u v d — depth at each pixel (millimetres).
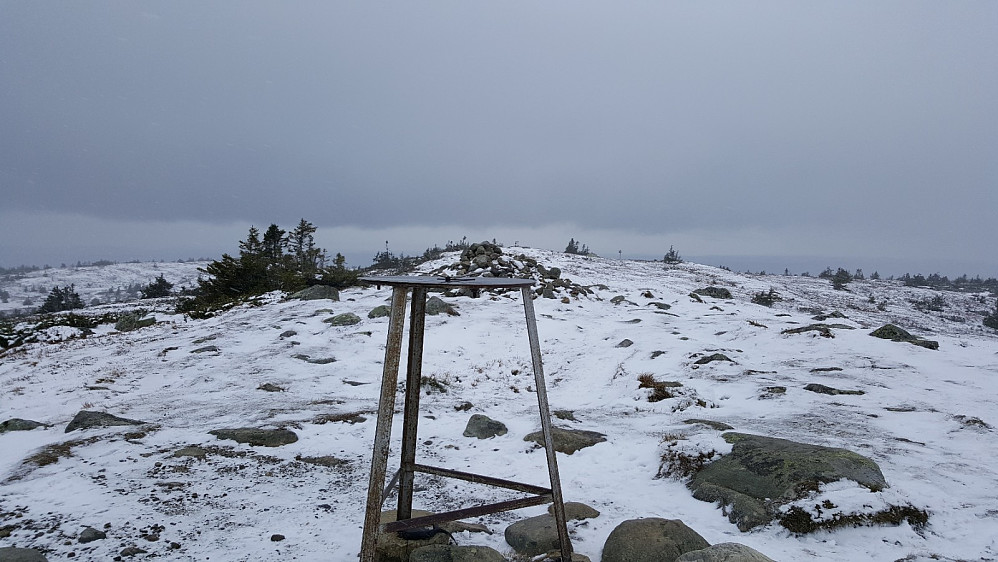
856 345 17469
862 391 12656
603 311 28422
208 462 8234
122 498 6723
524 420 11289
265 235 45094
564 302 29547
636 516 6316
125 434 9594
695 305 32781
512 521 6180
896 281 90250
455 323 23156
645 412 11906
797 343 18250
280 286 38250
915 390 12703
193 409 12227
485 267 35531
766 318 25938
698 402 11992
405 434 5383
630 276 50156
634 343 19625
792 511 5934
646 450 8859
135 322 28609
